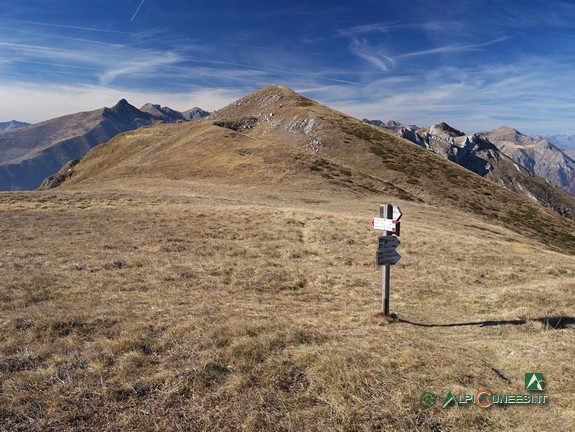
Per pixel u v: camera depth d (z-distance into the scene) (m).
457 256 20.12
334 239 22.53
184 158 63.00
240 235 22.17
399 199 48.66
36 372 6.48
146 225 23.08
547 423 5.54
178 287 12.26
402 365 7.13
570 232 54.75
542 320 10.16
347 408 5.70
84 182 55.12
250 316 9.58
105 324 8.54
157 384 6.24
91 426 5.28
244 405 5.75
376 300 12.41
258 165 56.06
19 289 11.02
